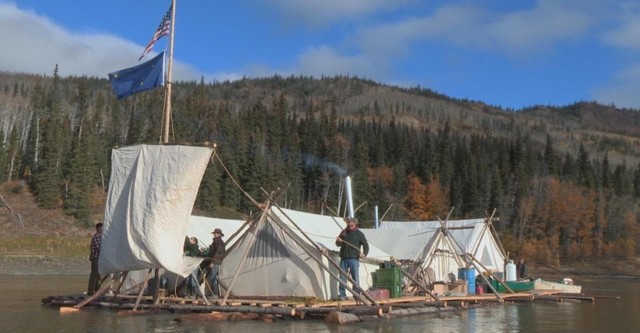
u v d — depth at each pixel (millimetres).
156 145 17672
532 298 27375
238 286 20594
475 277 28719
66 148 82938
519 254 93750
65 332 13266
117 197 17688
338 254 20578
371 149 133125
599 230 103188
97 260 19312
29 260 60344
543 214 105625
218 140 101688
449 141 157750
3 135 85312
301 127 126062
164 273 20188
